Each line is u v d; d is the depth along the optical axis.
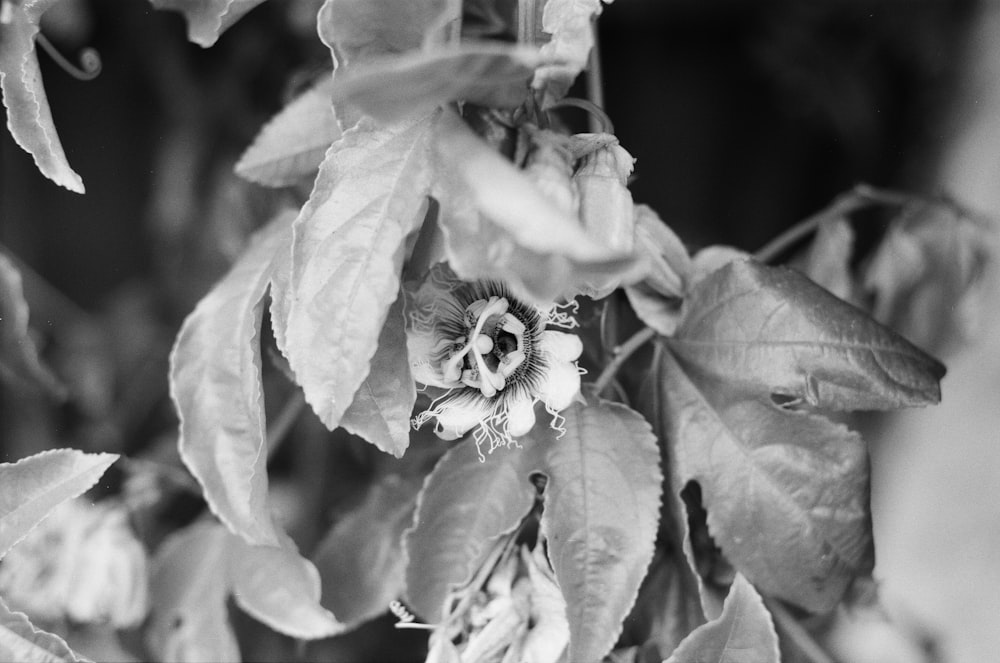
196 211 1.02
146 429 1.03
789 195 1.10
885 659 0.98
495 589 0.74
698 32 1.06
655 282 0.75
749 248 1.09
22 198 1.05
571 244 0.62
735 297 0.74
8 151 1.04
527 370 0.71
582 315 0.76
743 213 1.10
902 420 1.12
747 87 1.08
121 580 0.83
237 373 0.76
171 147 1.02
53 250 1.08
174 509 0.91
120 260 1.09
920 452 1.09
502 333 0.72
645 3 1.05
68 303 1.06
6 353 0.85
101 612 0.83
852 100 1.06
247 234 0.97
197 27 0.76
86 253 1.09
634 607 0.77
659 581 0.77
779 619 0.79
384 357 0.69
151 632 0.83
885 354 0.73
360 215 0.67
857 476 0.74
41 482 0.72
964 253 0.92
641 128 1.08
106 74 1.02
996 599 1.02
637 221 0.74
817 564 0.74
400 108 0.64
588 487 0.73
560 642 0.73
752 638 0.72
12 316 0.84
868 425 1.13
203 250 1.02
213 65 1.00
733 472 0.74
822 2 1.04
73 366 1.03
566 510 0.73
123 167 1.05
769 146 1.09
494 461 0.74
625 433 0.74
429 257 0.69
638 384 0.78
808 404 0.75
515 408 0.71
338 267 0.67
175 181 1.02
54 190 1.06
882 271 0.92
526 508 0.74
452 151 0.65
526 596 0.74
